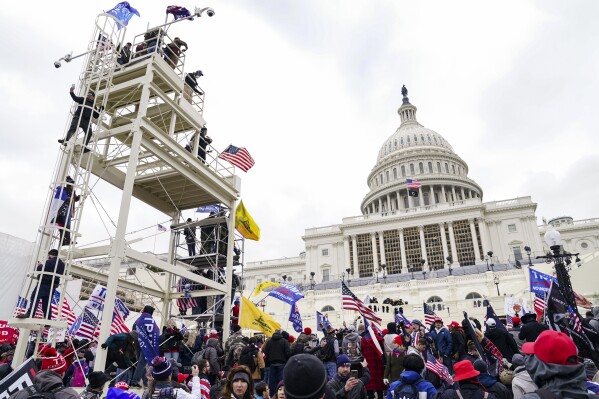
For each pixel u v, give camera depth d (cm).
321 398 326
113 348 1203
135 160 1447
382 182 11800
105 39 1592
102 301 1517
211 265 1981
